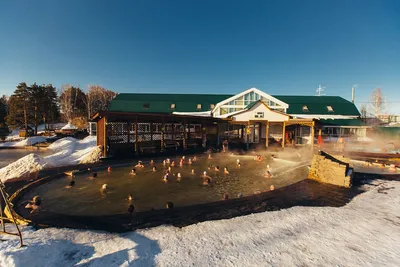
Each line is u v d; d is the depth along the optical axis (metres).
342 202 6.80
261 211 6.02
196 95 35.91
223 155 18.64
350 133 29.06
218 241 4.31
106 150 15.26
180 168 13.69
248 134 24.52
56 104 58.41
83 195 8.49
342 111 31.86
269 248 4.08
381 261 3.74
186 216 5.62
